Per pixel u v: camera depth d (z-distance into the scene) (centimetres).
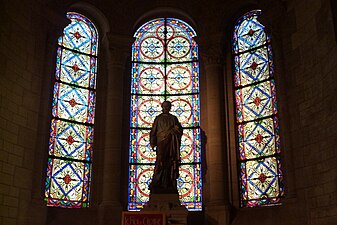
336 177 1230
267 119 1616
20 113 1403
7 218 1295
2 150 1312
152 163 1684
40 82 1508
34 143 1439
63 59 1692
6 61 1371
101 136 1677
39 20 1548
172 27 1877
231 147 1658
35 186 1414
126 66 1788
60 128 1611
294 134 1434
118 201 1572
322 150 1304
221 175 1587
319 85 1345
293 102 1457
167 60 1827
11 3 1420
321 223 1280
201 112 1722
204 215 1577
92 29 1806
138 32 1862
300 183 1382
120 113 1670
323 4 1341
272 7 1588
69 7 1712
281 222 1425
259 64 1695
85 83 1723
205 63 1739
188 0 1823
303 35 1452
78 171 1611
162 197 1416
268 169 1564
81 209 1566
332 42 1282
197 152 1688
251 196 1577
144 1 1833
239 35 1781
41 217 1414
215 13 1781
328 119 1285
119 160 1616
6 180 1311
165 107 1530
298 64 1459
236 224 1529
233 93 1720
